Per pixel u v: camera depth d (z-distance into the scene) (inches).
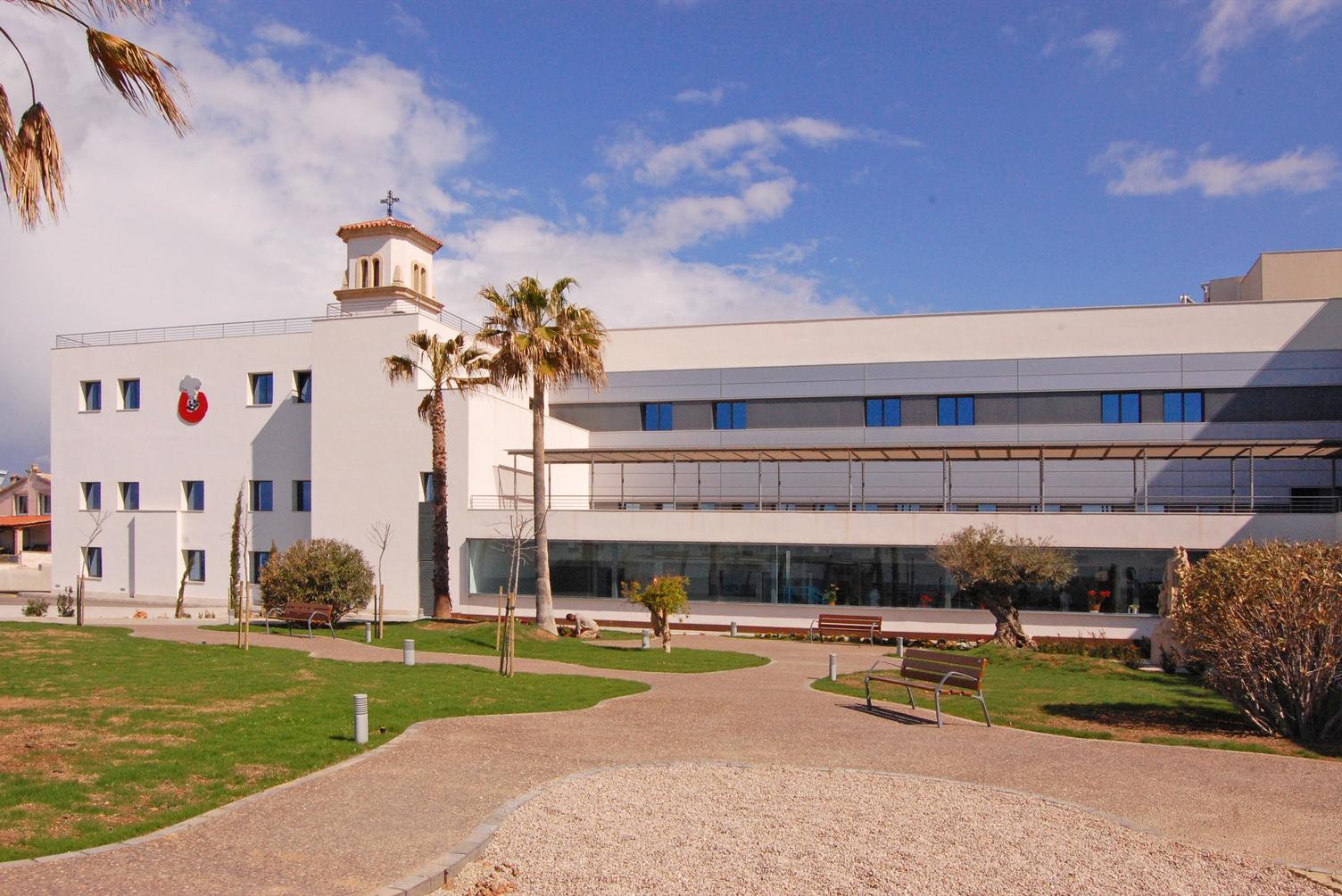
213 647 800.9
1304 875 273.9
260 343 1588.3
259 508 1572.3
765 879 257.8
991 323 1567.4
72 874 246.8
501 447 1445.6
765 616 1244.5
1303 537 1096.8
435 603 1209.4
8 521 2301.9
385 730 443.5
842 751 435.5
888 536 1211.2
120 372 1676.9
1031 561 995.9
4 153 369.7
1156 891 258.5
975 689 515.8
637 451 1328.7
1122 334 1515.7
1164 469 1473.9
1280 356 1455.5
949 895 250.2
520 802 323.6
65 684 538.6
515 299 1087.6
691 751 425.4
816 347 1632.6
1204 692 687.1
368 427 1403.8
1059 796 359.3
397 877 248.5
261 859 262.2
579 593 1301.7
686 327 1688.0
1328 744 483.5
